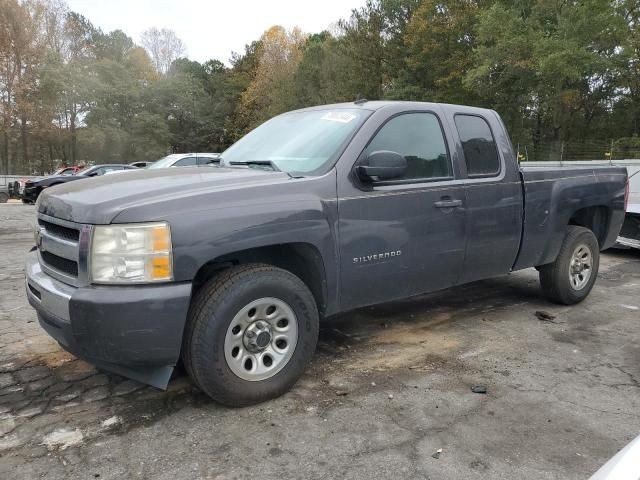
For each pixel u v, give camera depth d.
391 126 3.81
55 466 2.54
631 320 4.94
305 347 3.31
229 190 3.00
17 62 40.69
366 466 2.55
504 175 4.45
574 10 26.42
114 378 3.53
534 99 32.38
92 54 56.22
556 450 2.70
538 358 3.95
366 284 3.61
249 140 4.43
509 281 6.38
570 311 5.21
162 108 59.06
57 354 3.96
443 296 5.67
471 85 31.06
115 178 3.36
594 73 31.08
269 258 3.44
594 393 3.37
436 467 2.54
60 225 2.98
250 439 2.78
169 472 2.50
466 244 4.16
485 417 3.04
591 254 5.38
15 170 50.16
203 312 2.91
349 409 3.11
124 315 2.65
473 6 33.31
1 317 4.88
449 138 4.16
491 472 2.51
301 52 57.09
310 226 3.22
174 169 3.70
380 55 39.75
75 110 50.94
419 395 3.30
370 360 3.87
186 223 2.78
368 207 3.53
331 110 4.11
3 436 2.81
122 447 2.71
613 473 1.52
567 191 5.00
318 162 3.52
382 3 39.25
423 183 3.88
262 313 3.13
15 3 40.16
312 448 2.70
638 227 8.01
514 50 27.81
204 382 2.95
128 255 2.69
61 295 2.78
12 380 3.51
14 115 41.19
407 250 3.77
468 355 3.99
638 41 28.36
